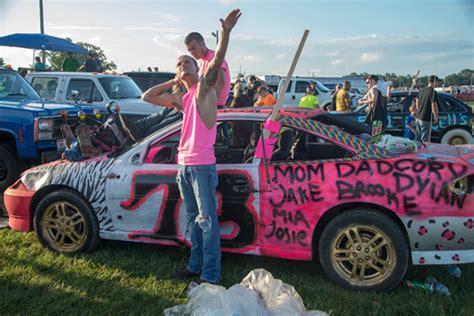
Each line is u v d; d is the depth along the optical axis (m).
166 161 4.16
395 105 11.26
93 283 3.80
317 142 3.89
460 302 3.43
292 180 3.67
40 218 4.46
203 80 3.35
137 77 13.77
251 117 4.02
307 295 3.57
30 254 4.38
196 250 3.85
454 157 3.54
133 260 4.23
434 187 3.35
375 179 3.48
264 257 4.35
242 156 4.52
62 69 13.61
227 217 3.86
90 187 4.24
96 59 13.48
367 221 3.50
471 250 3.37
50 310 3.37
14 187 4.63
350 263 3.63
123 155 4.25
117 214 4.19
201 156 3.54
